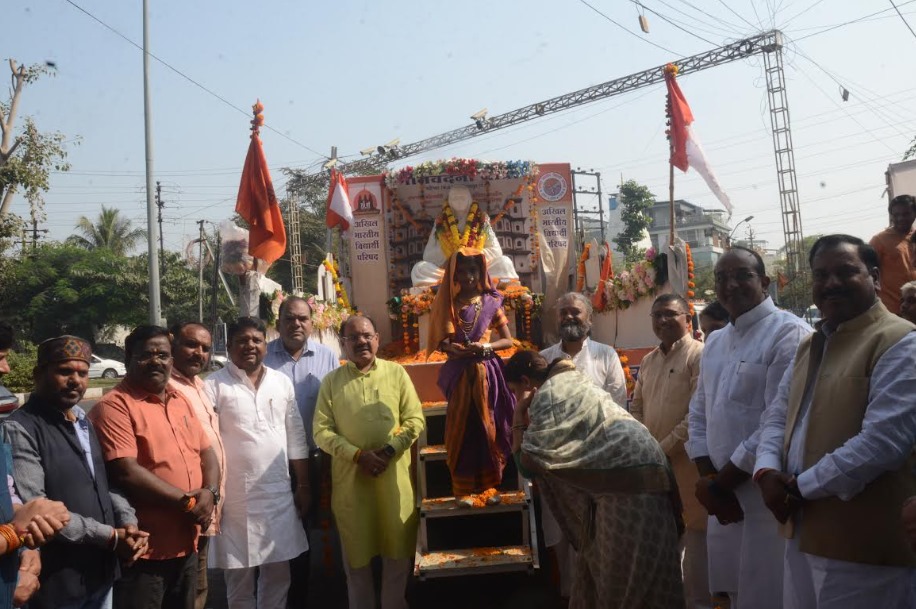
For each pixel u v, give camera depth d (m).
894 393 2.97
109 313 41.81
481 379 5.50
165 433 4.59
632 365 7.36
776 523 3.89
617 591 4.17
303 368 6.46
